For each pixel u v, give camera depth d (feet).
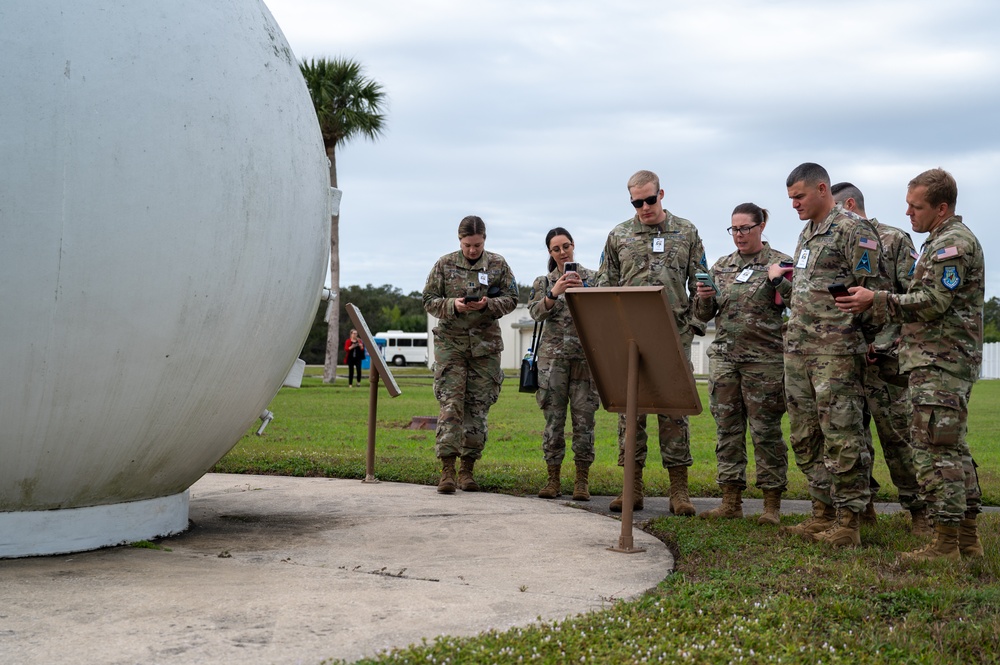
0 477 13.43
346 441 37.96
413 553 15.30
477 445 23.44
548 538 16.81
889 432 17.75
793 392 16.90
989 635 10.51
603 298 15.80
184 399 14.25
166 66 13.21
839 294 15.12
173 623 10.76
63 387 12.94
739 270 19.66
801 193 16.66
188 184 13.23
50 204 12.25
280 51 15.62
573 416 22.68
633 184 20.53
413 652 9.43
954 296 14.74
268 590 12.42
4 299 12.21
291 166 15.06
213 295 13.78
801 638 10.35
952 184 14.90
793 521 19.07
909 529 18.11
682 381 15.94
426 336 230.89
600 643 9.94
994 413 59.98
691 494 24.13
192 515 18.67
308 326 16.87
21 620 10.77
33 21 12.37
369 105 99.04
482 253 23.58
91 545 14.69
